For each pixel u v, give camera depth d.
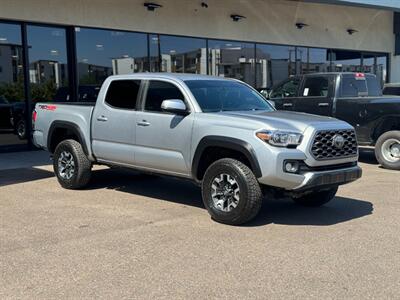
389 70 22.56
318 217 6.60
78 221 6.35
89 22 13.55
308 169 6.02
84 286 4.34
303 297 4.12
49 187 8.45
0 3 12.05
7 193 7.96
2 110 12.47
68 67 13.48
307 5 19.00
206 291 4.24
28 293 4.20
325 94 11.55
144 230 5.95
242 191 5.96
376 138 10.95
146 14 14.70
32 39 12.83
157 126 6.90
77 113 8.12
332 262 4.90
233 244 5.44
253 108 7.17
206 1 16.06
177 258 5.01
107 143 7.64
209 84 7.15
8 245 5.41
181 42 15.70
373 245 5.41
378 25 21.83
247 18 17.27
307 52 19.36
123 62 14.40
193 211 6.86
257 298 4.11
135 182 8.88
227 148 6.23
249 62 17.55
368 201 7.53
